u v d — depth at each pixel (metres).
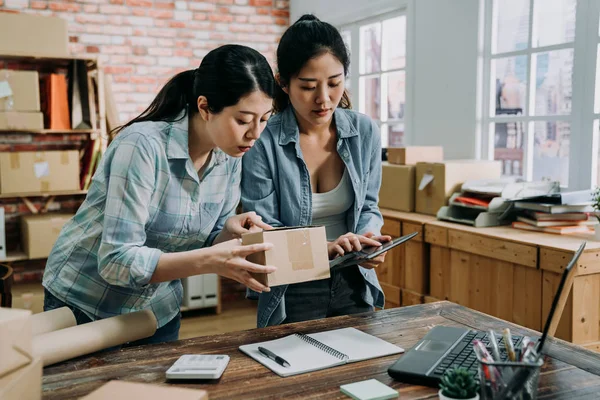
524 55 3.41
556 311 1.11
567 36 3.19
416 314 1.69
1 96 3.82
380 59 4.59
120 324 1.42
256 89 1.34
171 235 1.55
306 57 1.67
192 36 4.99
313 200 1.88
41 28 4.00
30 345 1.01
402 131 4.48
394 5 4.25
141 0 4.79
